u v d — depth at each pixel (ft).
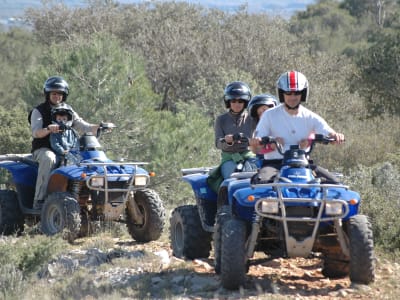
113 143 97.25
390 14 330.34
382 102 158.92
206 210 49.73
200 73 159.53
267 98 51.21
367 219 42.14
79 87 97.86
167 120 104.53
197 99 133.49
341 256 44.16
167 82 166.20
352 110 148.87
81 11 213.05
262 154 46.96
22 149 98.27
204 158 98.73
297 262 50.29
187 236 50.19
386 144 124.57
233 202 42.52
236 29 175.22
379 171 74.49
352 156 121.60
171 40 166.91
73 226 57.06
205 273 45.73
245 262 41.01
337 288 42.14
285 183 39.99
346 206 40.29
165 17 198.90
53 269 47.24
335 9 362.12
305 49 179.11
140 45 171.94
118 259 49.26
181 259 50.52
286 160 42.37
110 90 98.53
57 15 214.69
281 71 165.48
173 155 95.86
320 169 43.21
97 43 101.04
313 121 44.39
